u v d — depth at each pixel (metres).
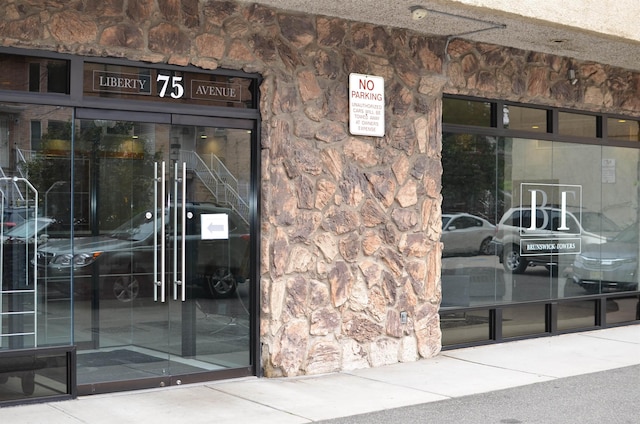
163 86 7.91
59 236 7.42
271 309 8.38
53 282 7.40
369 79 9.00
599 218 11.90
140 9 7.61
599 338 11.16
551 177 11.24
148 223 7.90
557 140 11.30
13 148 7.18
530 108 10.98
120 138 7.72
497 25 9.05
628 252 12.30
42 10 7.14
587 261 11.73
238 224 8.42
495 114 10.55
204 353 8.26
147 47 7.66
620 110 11.91
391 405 7.45
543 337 11.15
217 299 8.32
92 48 7.38
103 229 7.66
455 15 8.62
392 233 9.20
